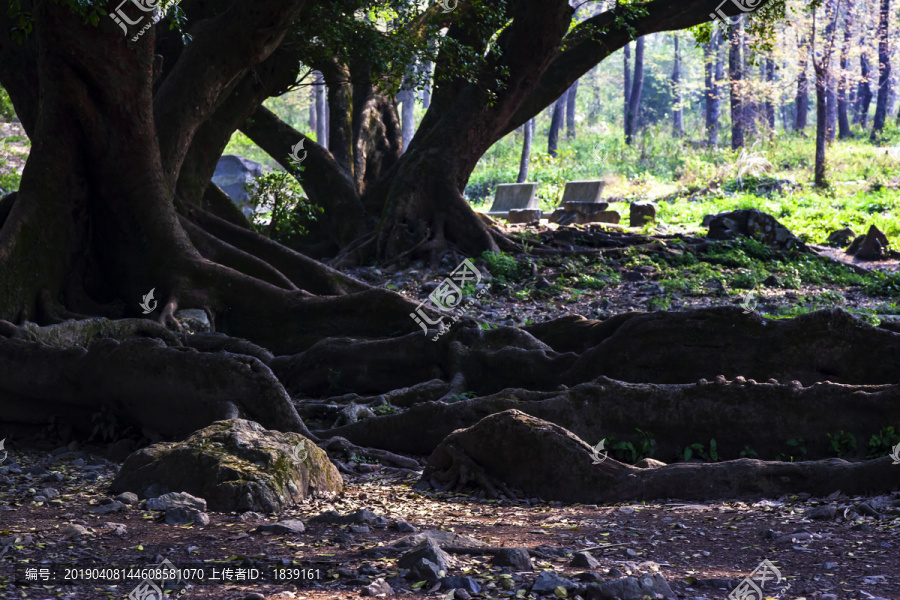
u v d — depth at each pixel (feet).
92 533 16.10
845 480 18.94
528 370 30.86
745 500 19.45
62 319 36.96
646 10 68.95
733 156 130.93
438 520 18.43
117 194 40.63
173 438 27.58
